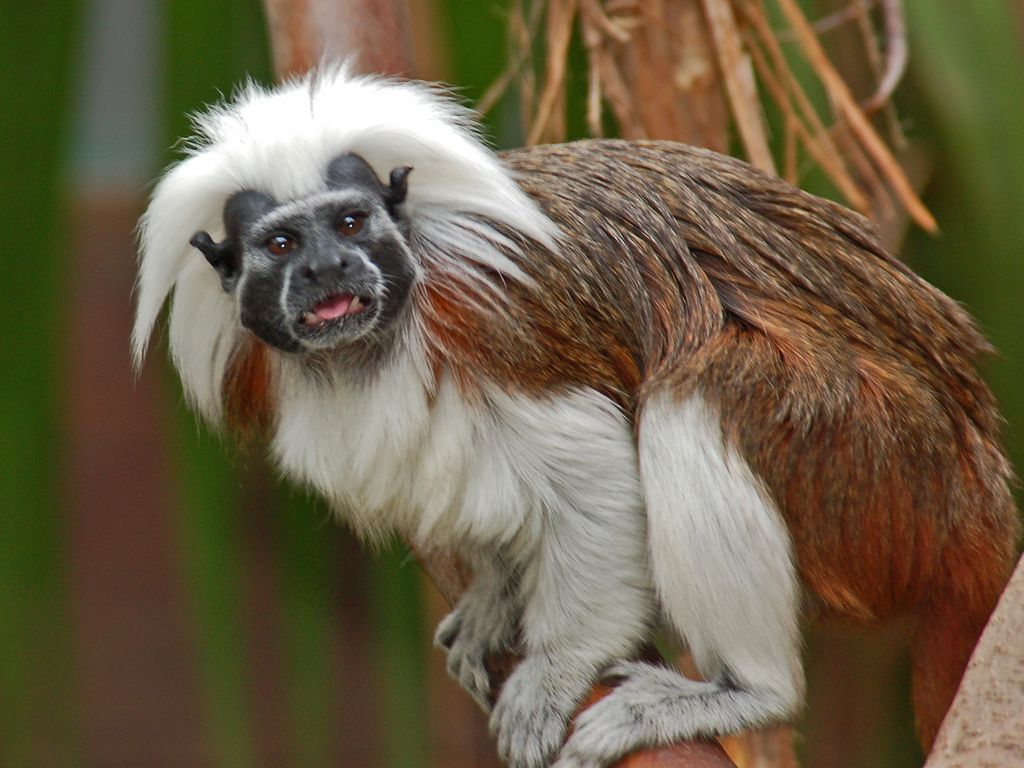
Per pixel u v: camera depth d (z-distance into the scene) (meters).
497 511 6.15
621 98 8.03
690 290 6.52
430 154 6.30
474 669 6.86
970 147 8.34
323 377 6.51
